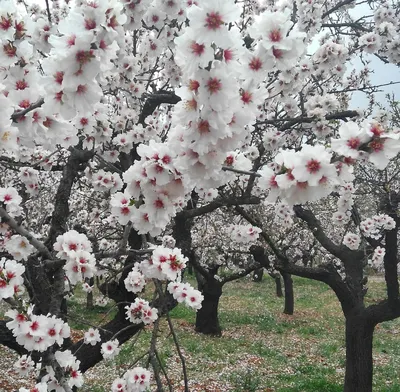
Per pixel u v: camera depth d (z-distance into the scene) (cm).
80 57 166
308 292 2252
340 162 189
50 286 330
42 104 207
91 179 539
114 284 488
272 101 572
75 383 286
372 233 698
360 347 695
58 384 275
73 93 178
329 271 715
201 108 171
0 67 233
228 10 165
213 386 866
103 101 520
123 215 274
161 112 712
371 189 735
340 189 584
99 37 167
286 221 922
